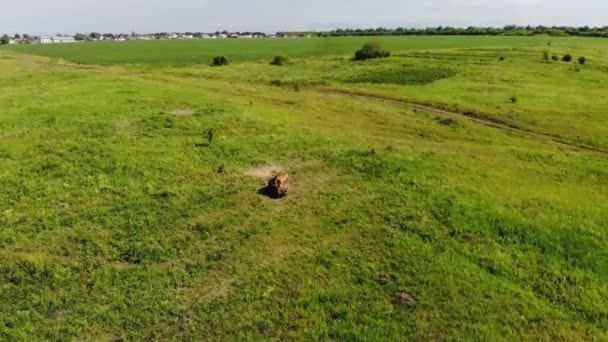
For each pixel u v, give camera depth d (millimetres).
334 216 21359
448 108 48469
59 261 17891
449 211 21531
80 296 16172
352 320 15266
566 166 30328
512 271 17828
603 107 48938
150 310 15594
